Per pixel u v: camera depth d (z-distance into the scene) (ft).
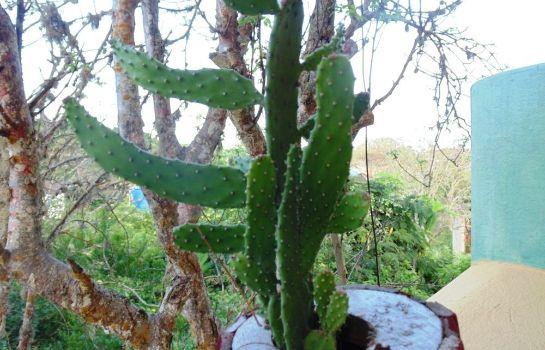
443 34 4.80
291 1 1.59
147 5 3.75
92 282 3.58
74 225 7.98
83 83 4.53
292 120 1.75
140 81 2.02
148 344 3.89
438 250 12.09
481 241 5.93
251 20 3.58
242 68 3.84
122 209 11.50
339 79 1.51
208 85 1.98
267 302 1.82
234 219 6.25
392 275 9.62
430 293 10.09
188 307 4.34
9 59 3.17
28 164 3.43
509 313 4.52
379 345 1.71
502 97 5.32
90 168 6.52
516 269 5.20
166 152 4.03
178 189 1.86
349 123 1.55
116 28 3.66
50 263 3.61
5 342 6.70
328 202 1.65
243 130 4.04
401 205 9.77
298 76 1.72
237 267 1.68
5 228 4.13
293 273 1.61
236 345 1.85
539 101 5.00
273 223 1.63
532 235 5.17
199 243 1.90
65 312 8.79
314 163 1.59
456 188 12.18
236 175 1.87
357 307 1.97
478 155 5.88
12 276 3.55
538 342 4.08
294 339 1.65
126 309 3.80
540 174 5.05
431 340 1.76
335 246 5.07
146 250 10.05
